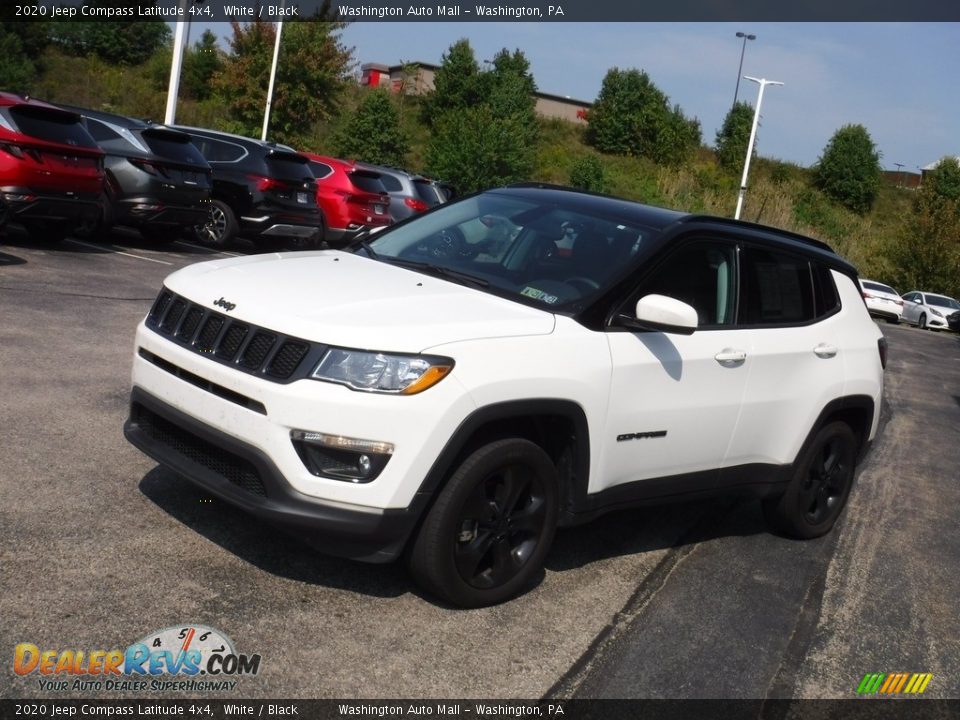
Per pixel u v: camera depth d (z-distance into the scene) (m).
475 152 40.00
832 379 5.42
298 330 3.63
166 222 13.28
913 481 7.79
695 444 4.70
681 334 4.18
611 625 4.13
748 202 53.50
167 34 52.78
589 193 5.28
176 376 3.94
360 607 3.86
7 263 10.20
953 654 4.46
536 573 4.53
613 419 4.24
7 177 10.75
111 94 42.41
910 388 14.02
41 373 6.34
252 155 15.59
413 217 5.26
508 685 3.50
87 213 11.73
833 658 4.21
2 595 3.46
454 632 3.81
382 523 3.62
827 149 70.88
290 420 3.55
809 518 5.66
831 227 55.44
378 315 3.78
